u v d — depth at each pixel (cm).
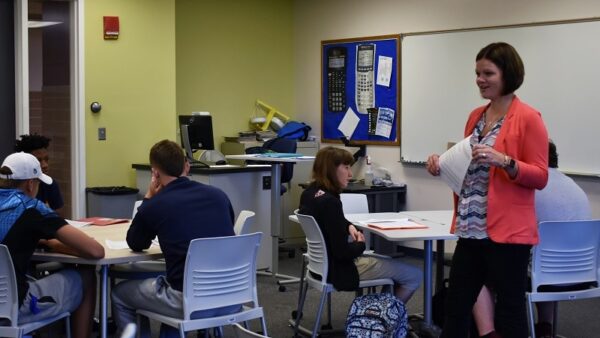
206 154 668
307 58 796
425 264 406
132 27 647
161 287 329
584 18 557
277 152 661
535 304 426
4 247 300
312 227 388
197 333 412
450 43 649
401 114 695
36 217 313
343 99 753
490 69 263
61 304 330
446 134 657
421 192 686
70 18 620
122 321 343
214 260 324
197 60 744
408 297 412
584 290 378
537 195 377
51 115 654
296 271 619
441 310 415
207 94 753
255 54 786
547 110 585
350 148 746
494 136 268
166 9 665
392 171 710
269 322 469
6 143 596
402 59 691
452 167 274
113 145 643
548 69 582
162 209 328
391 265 402
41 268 395
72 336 353
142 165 638
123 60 644
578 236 370
